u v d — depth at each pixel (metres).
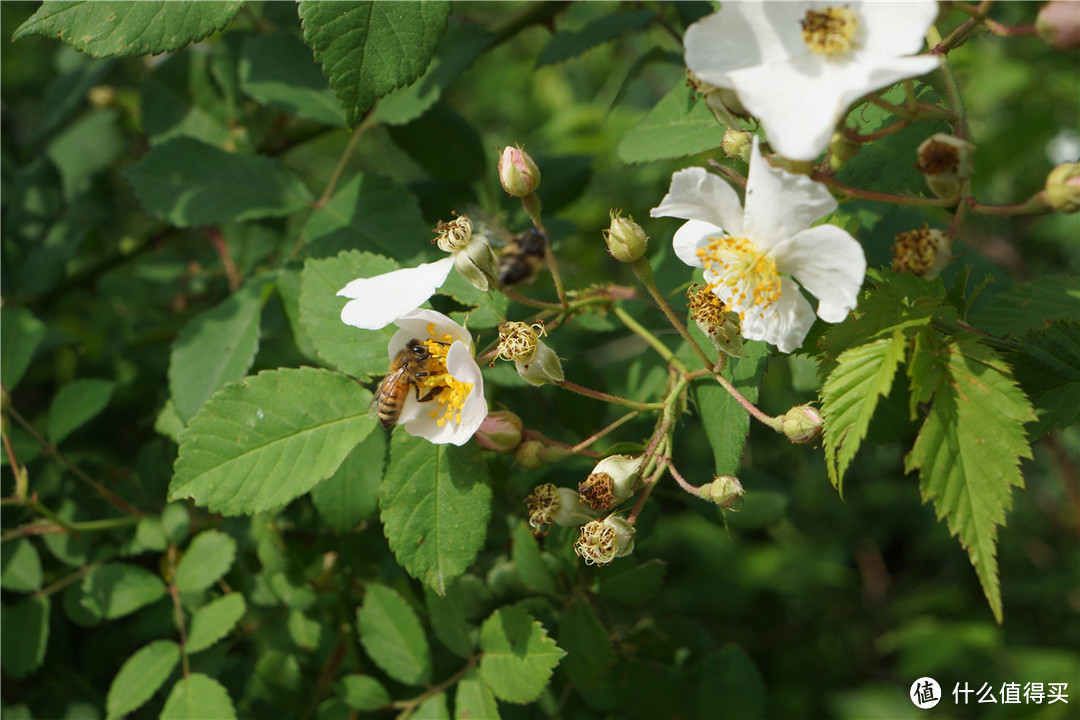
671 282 0.25
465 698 0.23
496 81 0.54
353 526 0.24
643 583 0.24
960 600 0.49
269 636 0.28
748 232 0.19
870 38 0.18
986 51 0.43
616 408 0.28
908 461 0.18
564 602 0.24
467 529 0.21
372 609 0.24
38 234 0.34
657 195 0.43
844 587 0.57
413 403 0.21
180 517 0.27
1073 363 0.20
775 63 0.18
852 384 0.19
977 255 0.26
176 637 0.27
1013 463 0.18
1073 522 0.49
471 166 0.30
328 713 0.25
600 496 0.20
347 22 0.21
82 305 0.39
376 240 0.25
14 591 0.29
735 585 0.50
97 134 0.35
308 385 0.22
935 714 0.42
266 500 0.21
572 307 0.23
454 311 0.24
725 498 0.20
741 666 0.25
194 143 0.27
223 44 0.30
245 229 0.32
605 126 0.45
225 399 0.22
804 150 0.18
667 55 0.30
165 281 0.36
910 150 0.21
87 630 0.29
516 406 0.28
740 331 0.20
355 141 0.27
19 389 0.38
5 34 0.41
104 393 0.28
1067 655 0.39
